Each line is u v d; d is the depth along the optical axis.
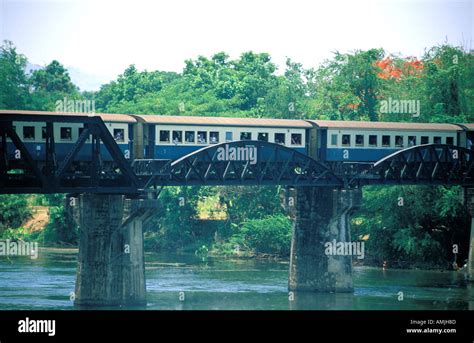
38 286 138.75
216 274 159.25
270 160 135.00
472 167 154.25
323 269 142.25
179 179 127.94
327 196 142.00
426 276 163.75
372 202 179.00
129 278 124.94
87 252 124.50
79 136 119.31
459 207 176.00
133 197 124.19
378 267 176.38
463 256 177.00
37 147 121.81
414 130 149.25
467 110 192.25
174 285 145.25
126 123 129.25
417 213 177.25
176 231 198.88
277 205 198.88
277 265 175.75
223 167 135.25
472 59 197.62
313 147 142.62
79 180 120.62
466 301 136.12
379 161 143.25
